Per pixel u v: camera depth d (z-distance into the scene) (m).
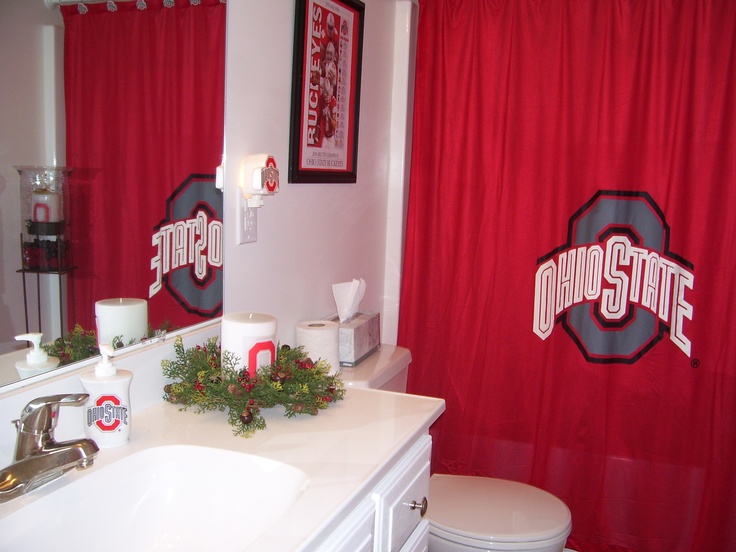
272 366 1.39
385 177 2.42
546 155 2.23
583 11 2.14
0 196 1.03
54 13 1.10
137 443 1.18
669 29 2.08
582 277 2.25
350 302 1.97
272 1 1.62
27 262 1.09
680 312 2.17
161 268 1.37
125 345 1.29
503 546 1.81
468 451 2.46
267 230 1.70
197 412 1.34
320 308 2.02
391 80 2.38
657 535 2.28
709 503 2.20
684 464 2.22
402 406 1.43
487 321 2.36
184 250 1.43
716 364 2.15
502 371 2.37
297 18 1.71
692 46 2.06
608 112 2.15
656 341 2.21
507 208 2.29
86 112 1.17
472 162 2.32
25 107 1.07
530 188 2.26
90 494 1.05
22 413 1.00
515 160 2.26
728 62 2.04
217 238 1.51
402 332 2.51
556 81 2.19
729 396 2.14
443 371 2.47
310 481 1.07
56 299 1.14
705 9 2.04
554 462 2.35
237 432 1.25
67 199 1.15
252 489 1.13
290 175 1.77
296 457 1.16
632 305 2.22
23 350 1.09
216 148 1.48
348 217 2.15
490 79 2.27
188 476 1.17
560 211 2.23
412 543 1.37
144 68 1.29
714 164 2.09
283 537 0.90
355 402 1.45
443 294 2.43
